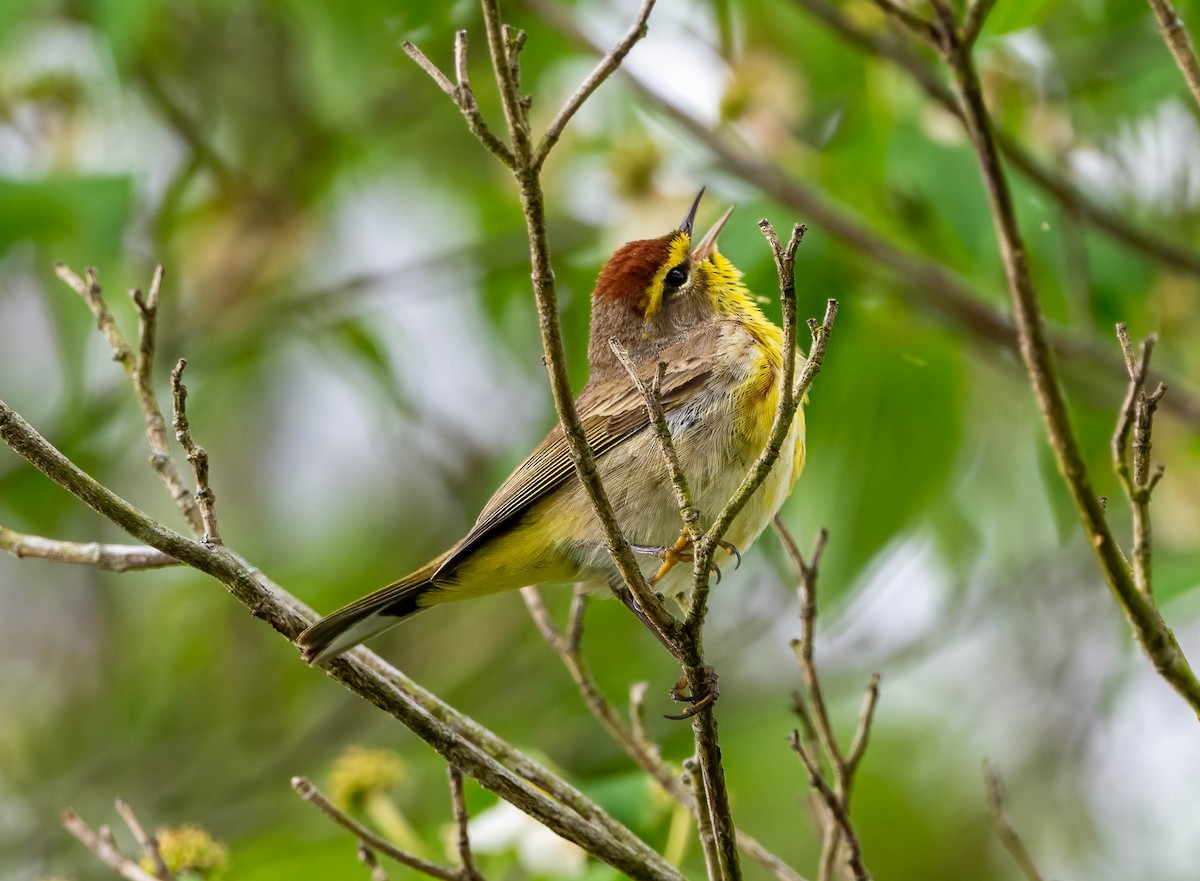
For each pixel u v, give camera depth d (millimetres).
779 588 14227
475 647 15680
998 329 11883
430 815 12398
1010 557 13766
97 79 12945
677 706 14164
